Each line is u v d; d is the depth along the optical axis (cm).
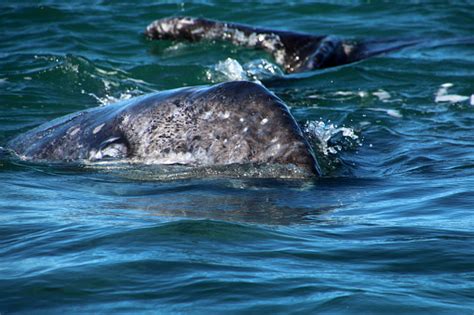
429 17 6681
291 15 6712
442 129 4134
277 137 3238
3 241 2405
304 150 3225
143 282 2059
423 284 2070
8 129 4109
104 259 2202
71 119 3694
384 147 3797
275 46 5653
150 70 5228
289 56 5591
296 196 2962
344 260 2245
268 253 2284
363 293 1992
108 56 5619
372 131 4047
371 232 2503
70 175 3288
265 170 3188
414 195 2991
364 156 3644
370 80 5103
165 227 2455
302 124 3912
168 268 2142
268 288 2027
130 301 1956
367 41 5875
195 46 5803
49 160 3519
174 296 1980
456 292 2020
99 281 2061
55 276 2089
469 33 6328
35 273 2116
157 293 1998
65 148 3531
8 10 6512
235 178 3166
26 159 3547
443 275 2139
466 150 3728
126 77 5097
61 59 5359
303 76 5194
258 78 5188
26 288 2025
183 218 2609
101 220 2588
